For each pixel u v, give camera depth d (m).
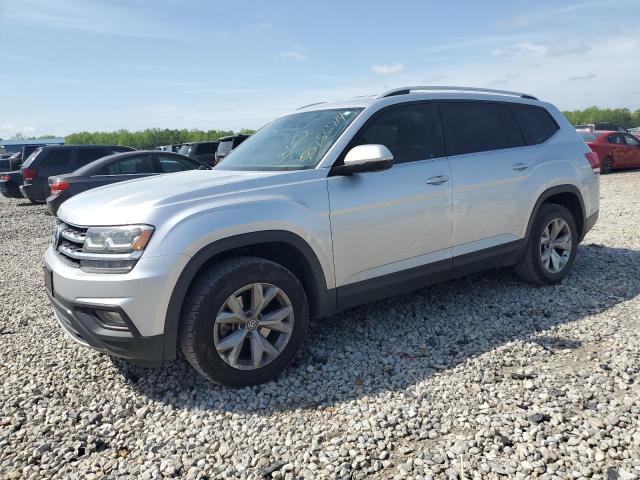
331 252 3.38
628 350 3.38
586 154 5.05
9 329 4.42
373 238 3.56
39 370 3.56
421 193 3.77
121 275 2.81
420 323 4.10
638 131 30.55
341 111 3.92
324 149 3.58
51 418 2.91
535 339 3.65
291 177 3.33
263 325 3.15
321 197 3.34
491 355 3.43
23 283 6.10
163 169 10.66
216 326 2.97
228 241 2.99
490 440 2.48
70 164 13.57
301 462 2.42
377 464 2.35
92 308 2.88
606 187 13.05
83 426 2.84
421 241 3.82
